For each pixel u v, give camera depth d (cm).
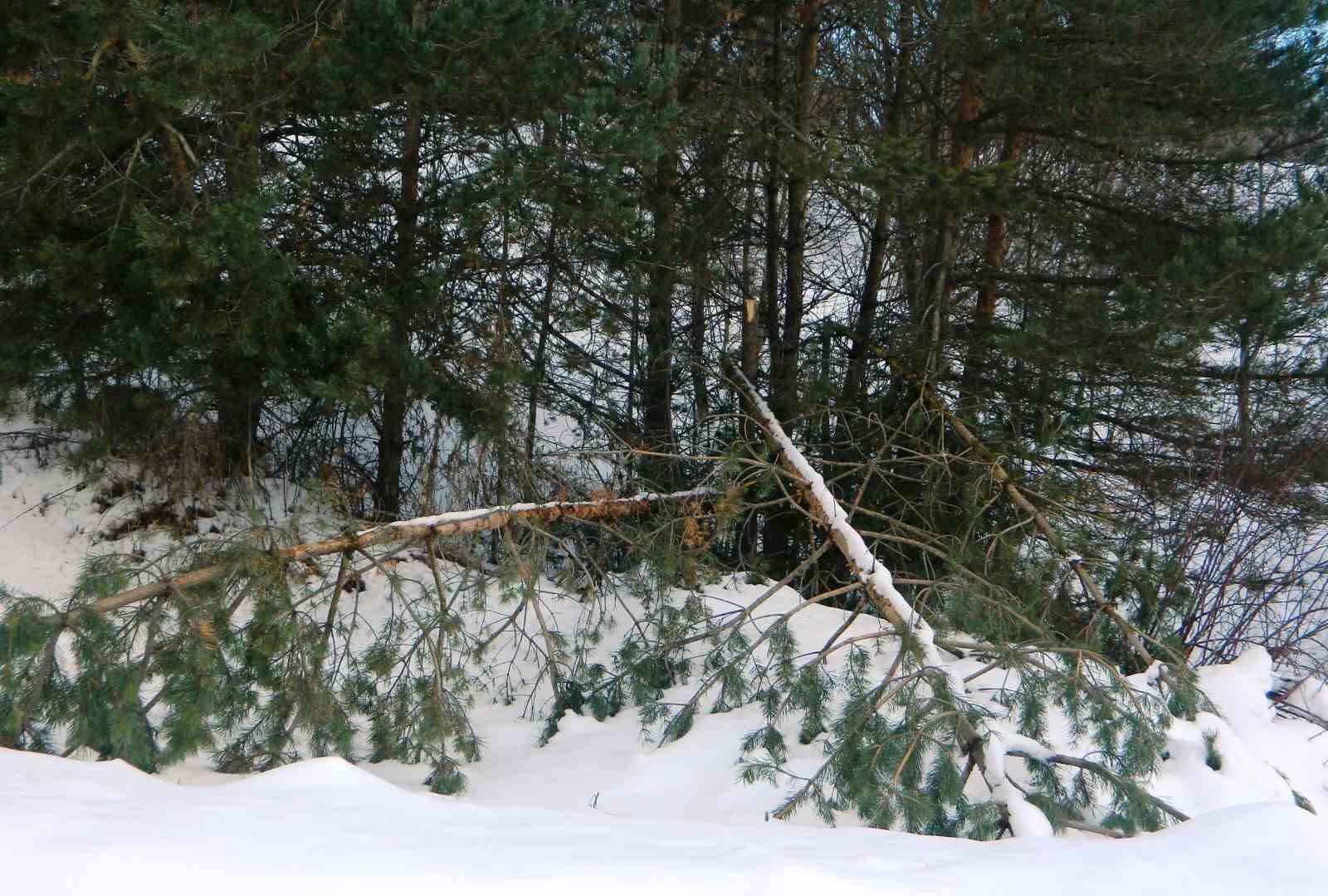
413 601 603
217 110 631
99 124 582
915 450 828
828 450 887
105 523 782
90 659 448
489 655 694
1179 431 886
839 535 647
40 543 750
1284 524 756
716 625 682
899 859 301
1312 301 723
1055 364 805
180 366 675
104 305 673
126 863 245
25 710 427
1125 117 795
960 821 427
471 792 480
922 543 695
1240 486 759
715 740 527
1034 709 500
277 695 512
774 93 966
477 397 731
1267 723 592
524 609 667
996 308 1010
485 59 654
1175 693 543
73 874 238
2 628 427
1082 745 521
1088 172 959
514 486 748
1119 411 908
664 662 630
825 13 954
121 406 752
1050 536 704
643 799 464
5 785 308
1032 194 866
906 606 564
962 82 925
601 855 283
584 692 625
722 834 336
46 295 662
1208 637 722
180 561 565
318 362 674
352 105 674
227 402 777
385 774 509
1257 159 831
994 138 1116
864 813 426
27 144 566
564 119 668
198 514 820
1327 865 292
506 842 294
